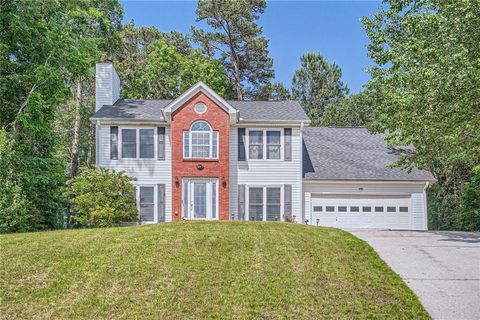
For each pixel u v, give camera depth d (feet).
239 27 136.67
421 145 55.62
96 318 24.27
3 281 27.96
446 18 41.34
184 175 72.43
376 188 75.92
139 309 25.05
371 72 62.28
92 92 108.17
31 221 59.82
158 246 33.91
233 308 25.17
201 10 136.46
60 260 31.12
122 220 67.82
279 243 35.40
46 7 67.36
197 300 25.95
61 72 69.26
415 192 76.28
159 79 116.98
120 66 120.78
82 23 84.12
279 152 75.51
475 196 81.35
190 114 73.15
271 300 26.00
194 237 36.29
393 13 58.03
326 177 75.31
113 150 73.67
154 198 73.41
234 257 32.01
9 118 64.85
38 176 61.16
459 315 24.86
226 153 73.00
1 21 62.18
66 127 100.94
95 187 65.87
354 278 29.19
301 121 74.54
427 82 41.78
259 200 74.69
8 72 63.52
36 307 25.30
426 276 31.32
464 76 38.24
